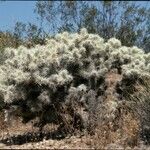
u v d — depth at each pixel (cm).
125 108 977
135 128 901
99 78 986
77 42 999
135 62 1048
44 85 941
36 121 968
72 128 937
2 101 967
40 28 1631
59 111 952
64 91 955
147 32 1655
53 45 1010
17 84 934
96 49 1002
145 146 868
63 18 1672
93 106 951
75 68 975
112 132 905
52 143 870
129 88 1014
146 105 941
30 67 932
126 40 1642
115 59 1034
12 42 1565
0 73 979
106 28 1658
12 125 1053
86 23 1655
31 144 870
